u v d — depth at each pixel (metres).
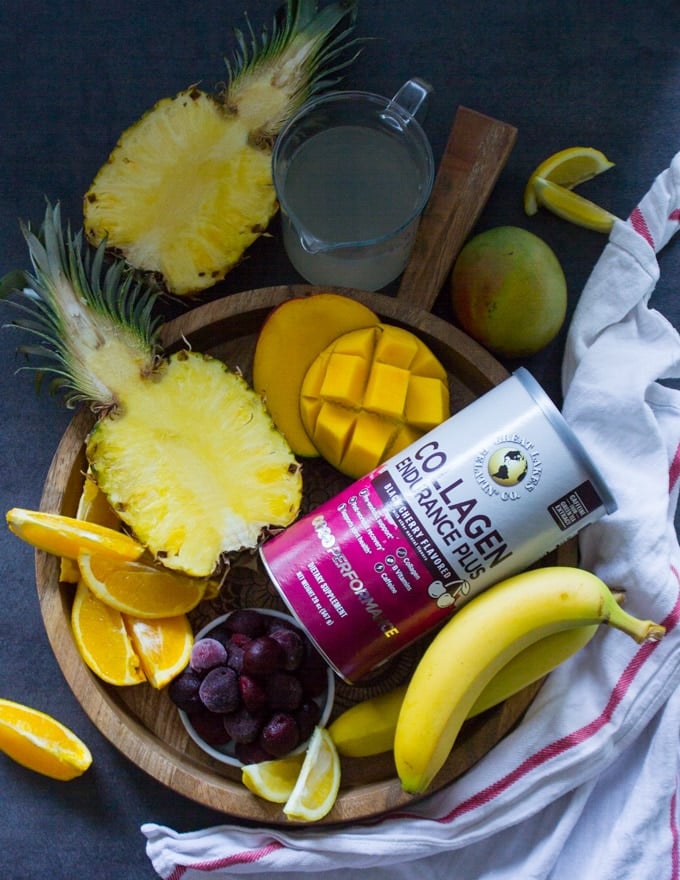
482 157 0.79
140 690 0.75
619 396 0.77
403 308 0.75
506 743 0.74
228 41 0.84
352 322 0.76
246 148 0.77
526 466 0.62
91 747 0.80
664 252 0.84
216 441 0.71
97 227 0.77
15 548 0.82
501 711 0.72
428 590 0.64
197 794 0.71
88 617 0.73
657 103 0.85
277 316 0.74
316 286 0.75
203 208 0.78
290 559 0.66
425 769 0.65
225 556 0.72
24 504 0.82
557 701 0.75
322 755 0.70
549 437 0.62
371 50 0.84
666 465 0.77
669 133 0.85
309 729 0.71
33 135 0.84
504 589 0.65
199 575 0.71
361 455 0.74
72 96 0.84
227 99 0.76
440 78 0.84
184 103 0.75
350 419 0.74
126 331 0.71
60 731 0.78
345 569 0.64
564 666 0.76
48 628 0.72
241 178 0.78
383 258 0.75
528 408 0.63
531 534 0.64
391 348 0.73
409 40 0.84
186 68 0.84
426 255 0.78
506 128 0.79
